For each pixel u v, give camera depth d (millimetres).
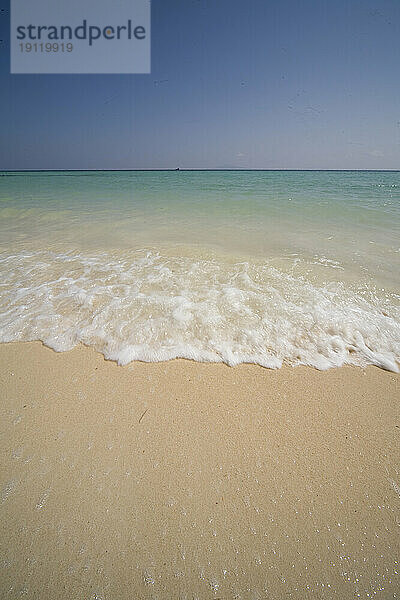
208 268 3549
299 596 1044
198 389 1901
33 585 1057
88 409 1748
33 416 1698
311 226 5617
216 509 1274
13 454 1485
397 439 1584
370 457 1491
